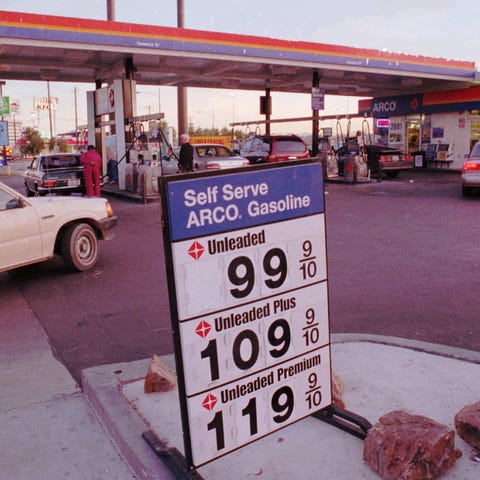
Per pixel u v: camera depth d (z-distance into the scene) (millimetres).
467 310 5617
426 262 7754
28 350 4973
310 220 2973
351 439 3215
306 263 2980
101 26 15477
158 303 6246
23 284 7383
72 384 4234
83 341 5145
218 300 2672
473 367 4105
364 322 5352
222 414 2734
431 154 28000
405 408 3514
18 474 3102
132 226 11812
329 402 3156
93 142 22156
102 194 18844
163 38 16484
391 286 6578
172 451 2977
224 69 20203
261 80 25062
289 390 2975
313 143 21922
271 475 2906
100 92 20359
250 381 2816
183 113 29062
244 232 2729
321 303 3062
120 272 7797
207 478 2893
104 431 3535
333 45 19969
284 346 2930
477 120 26328
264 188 2779
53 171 16969
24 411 3807
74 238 7719
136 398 3771
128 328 5449
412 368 4105
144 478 2959
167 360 4461
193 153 17016
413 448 2766
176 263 2529
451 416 3404
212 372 2684
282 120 23172
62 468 3152
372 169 22641
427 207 13383
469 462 2949
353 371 4070
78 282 7336
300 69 21922
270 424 2910
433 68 23453
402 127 30000
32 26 14508
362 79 25312
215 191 2619
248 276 2764
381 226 10891
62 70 21469
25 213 7102
